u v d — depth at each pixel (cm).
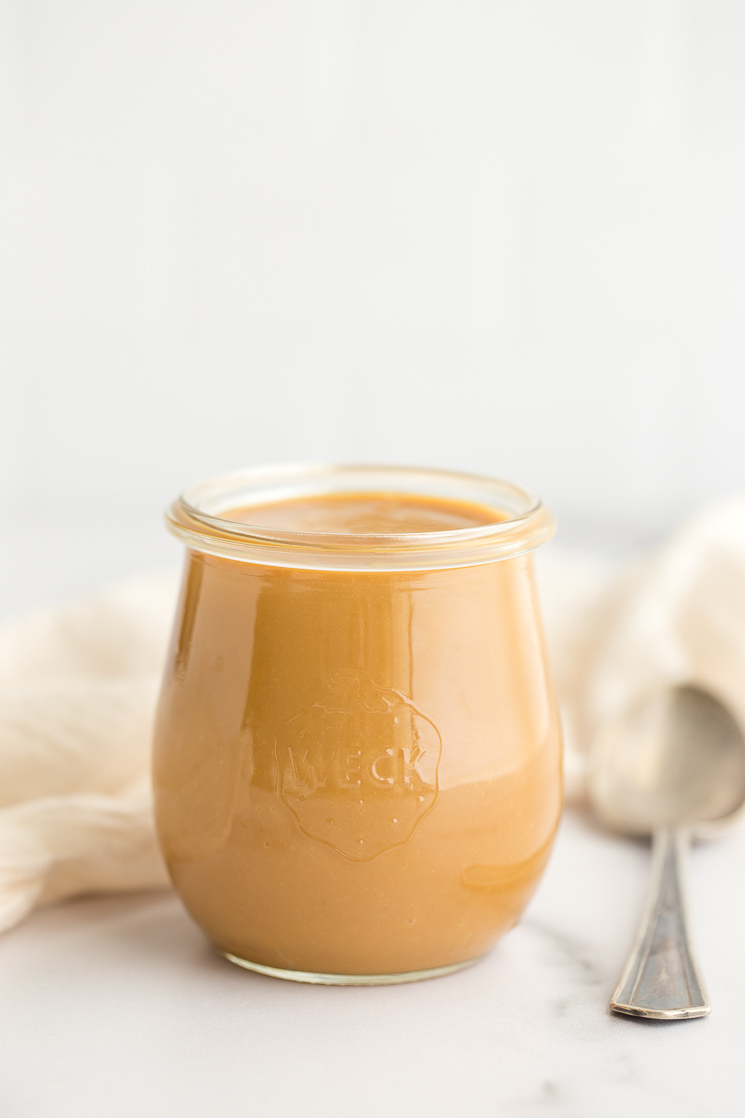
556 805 37
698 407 85
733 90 80
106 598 49
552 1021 35
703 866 42
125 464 88
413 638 34
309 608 34
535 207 84
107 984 36
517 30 81
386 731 34
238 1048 34
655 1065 34
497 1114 33
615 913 39
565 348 85
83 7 81
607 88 81
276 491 39
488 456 88
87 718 41
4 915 37
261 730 34
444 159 83
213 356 87
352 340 86
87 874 39
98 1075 33
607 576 53
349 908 35
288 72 83
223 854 35
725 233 82
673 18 80
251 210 84
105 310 86
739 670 50
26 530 83
